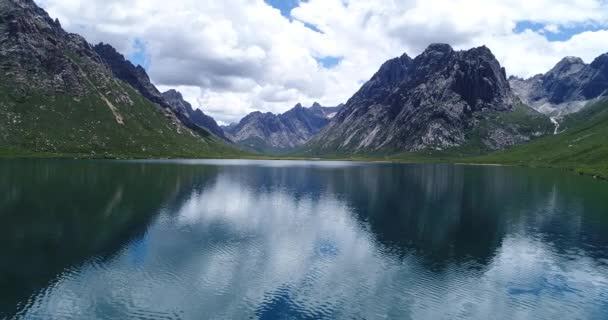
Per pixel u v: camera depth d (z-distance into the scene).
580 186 150.62
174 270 55.59
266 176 191.38
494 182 167.75
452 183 163.88
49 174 157.88
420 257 63.31
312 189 140.50
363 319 43.41
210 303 46.12
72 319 41.81
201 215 90.62
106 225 78.81
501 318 44.28
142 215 88.50
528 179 179.12
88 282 50.91
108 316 42.59
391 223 85.69
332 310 45.28
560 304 47.91
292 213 95.19
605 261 62.56
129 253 62.22
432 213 96.88
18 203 96.81
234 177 180.50
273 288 50.66
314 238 73.06
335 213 95.75
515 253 66.00
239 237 72.81
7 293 47.25
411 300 48.09
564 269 59.03
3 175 149.38
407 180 177.38
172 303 45.84
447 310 45.88
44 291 48.03
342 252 65.25
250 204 106.50
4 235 70.06
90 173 168.75
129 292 48.31
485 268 58.88
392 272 56.75
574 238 75.06
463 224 85.38
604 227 83.75
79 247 64.50
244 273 55.22
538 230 80.88
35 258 58.91
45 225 77.38
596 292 51.34
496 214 96.25
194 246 66.69
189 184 145.88
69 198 105.62
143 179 154.88
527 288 52.22
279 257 62.16
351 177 192.25
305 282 52.75
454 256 63.97
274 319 42.88
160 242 68.31
